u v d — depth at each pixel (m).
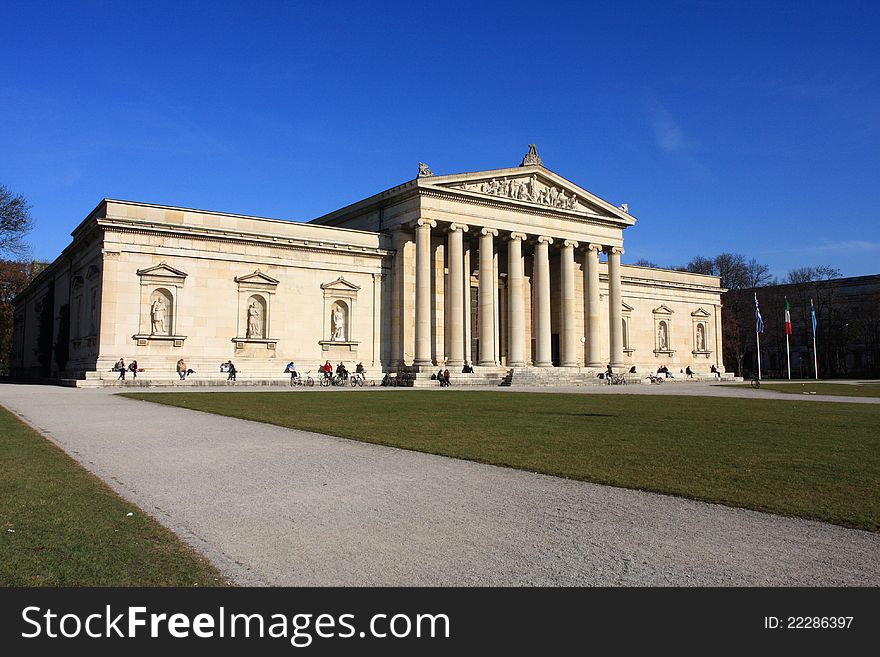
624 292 104.31
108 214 65.19
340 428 26.50
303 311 74.44
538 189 83.25
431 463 18.70
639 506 13.88
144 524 12.16
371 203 81.00
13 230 74.94
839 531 12.06
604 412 35.44
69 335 78.19
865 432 26.16
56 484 15.37
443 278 81.00
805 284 141.38
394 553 10.81
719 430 26.69
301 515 13.11
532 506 13.88
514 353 79.88
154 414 32.28
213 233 69.31
